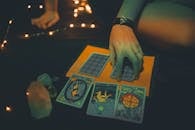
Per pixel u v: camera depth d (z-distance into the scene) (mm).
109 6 1146
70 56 922
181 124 700
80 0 1188
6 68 908
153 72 824
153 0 949
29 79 854
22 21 1142
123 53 817
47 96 746
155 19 889
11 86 839
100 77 809
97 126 701
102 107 731
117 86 776
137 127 691
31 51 970
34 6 1225
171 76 816
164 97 760
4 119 748
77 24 1071
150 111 726
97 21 1081
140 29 913
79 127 705
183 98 759
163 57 876
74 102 752
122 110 720
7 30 1102
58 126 713
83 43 975
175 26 864
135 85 778
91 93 766
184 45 863
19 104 780
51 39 1014
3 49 1000
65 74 843
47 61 915
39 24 1085
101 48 934
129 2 932
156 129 688
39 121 730
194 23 855
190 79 810
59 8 1147
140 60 819
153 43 915
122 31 869
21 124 730
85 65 859
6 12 1221
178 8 896
